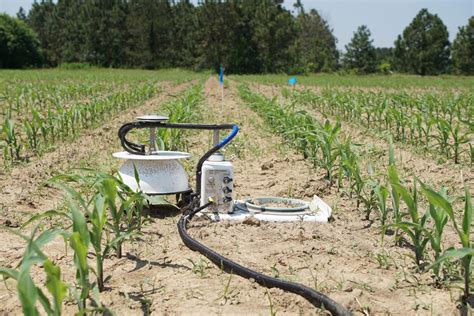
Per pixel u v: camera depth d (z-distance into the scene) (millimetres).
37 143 8727
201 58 72438
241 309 2988
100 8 89375
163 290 3219
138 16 83312
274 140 10219
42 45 102000
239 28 71438
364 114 15672
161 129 7055
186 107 10516
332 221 4805
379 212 5180
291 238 4199
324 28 101000
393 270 3643
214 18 70750
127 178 4809
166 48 84188
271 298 3117
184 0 93000
